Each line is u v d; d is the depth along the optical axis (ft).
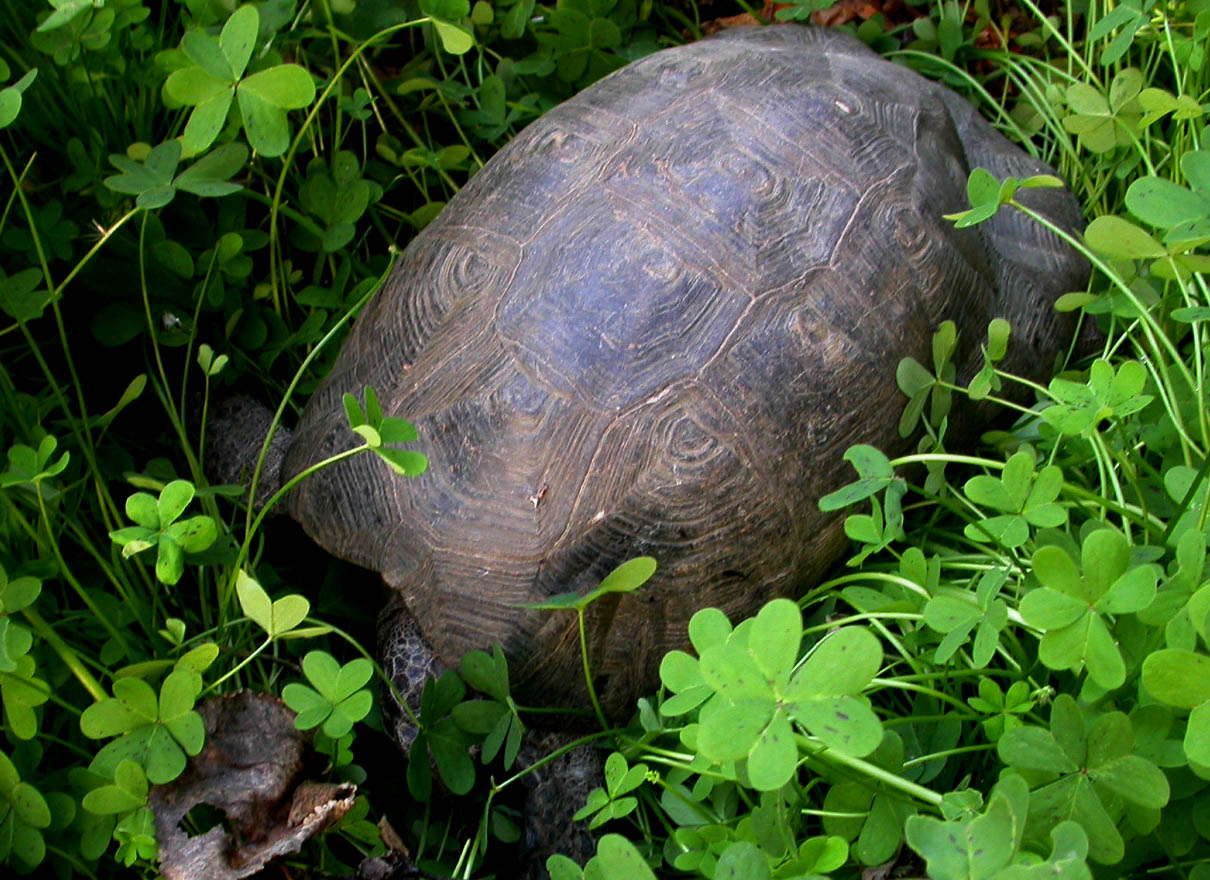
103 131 2.74
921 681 2.48
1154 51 2.99
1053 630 2.20
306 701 2.35
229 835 2.32
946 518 2.71
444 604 2.48
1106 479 2.62
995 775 2.42
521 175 2.62
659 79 2.67
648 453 2.47
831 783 2.41
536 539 2.46
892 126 2.67
